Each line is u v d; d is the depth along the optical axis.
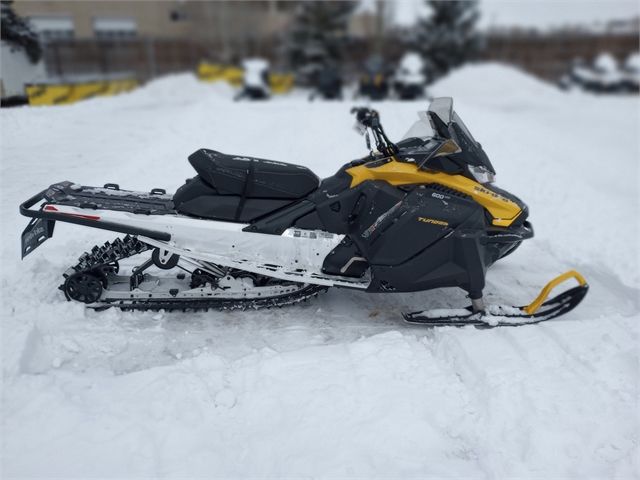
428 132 3.82
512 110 17.00
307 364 3.16
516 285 4.48
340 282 3.57
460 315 3.67
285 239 3.52
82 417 2.63
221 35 27.70
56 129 7.64
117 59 23.05
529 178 6.87
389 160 3.62
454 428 2.71
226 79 22.52
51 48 19.47
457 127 3.59
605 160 9.44
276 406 2.81
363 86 15.37
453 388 2.99
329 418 2.73
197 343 3.39
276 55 28.06
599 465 2.49
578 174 8.03
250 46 28.20
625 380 3.01
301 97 21.83
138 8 25.44
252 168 3.54
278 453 2.53
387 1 29.67
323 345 3.43
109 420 2.63
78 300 3.57
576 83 26.02
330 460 2.49
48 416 2.60
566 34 30.52
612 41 29.95
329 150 7.31
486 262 3.62
